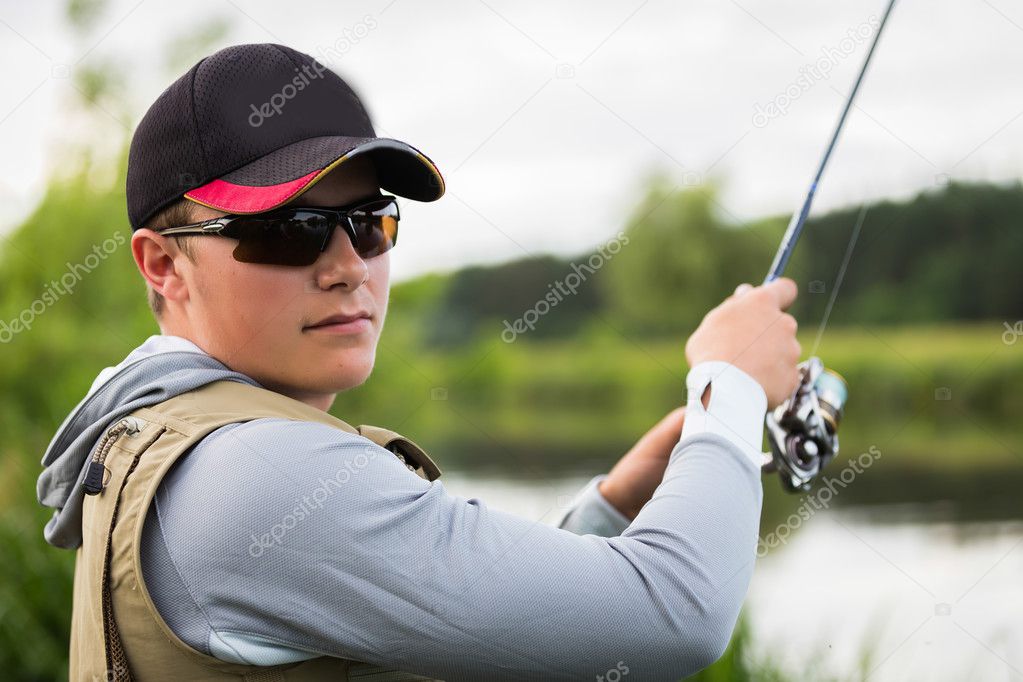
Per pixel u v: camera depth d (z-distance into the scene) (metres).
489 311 41.72
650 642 1.90
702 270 45.59
